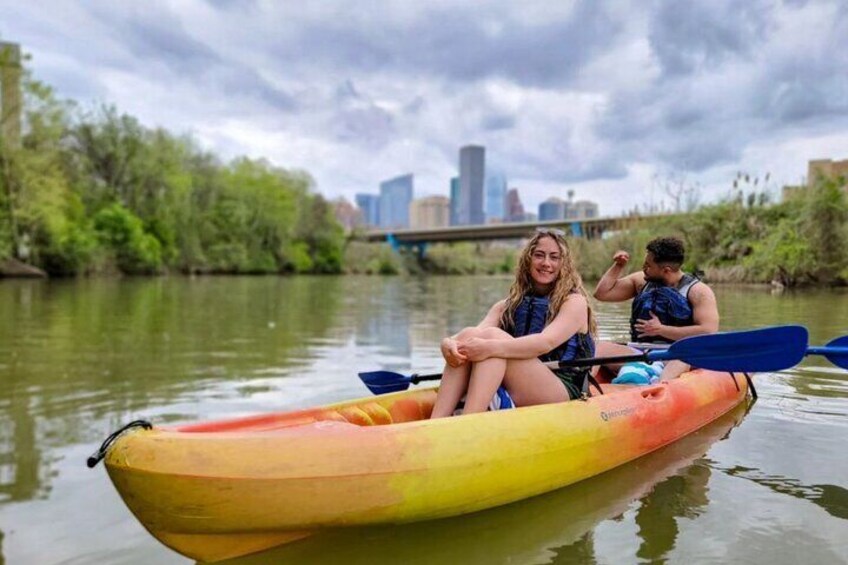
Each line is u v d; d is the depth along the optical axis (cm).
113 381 591
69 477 351
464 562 240
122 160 3744
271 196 4894
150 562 260
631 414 347
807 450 357
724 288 1464
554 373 332
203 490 224
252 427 272
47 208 2941
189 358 717
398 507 255
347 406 315
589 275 1728
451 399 311
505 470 281
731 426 401
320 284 2884
